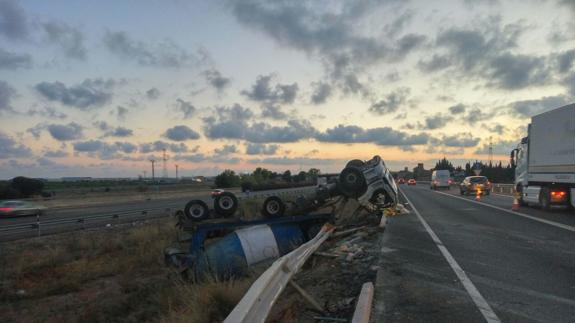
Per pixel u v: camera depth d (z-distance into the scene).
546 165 17.22
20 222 24.55
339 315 5.14
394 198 14.62
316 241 8.79
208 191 74.31
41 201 42.09
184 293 7.55
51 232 17.77
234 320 3.09
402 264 7.46
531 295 5.53
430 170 145.50
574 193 15.93
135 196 53.62
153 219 23.52
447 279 6.39
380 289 5.84
